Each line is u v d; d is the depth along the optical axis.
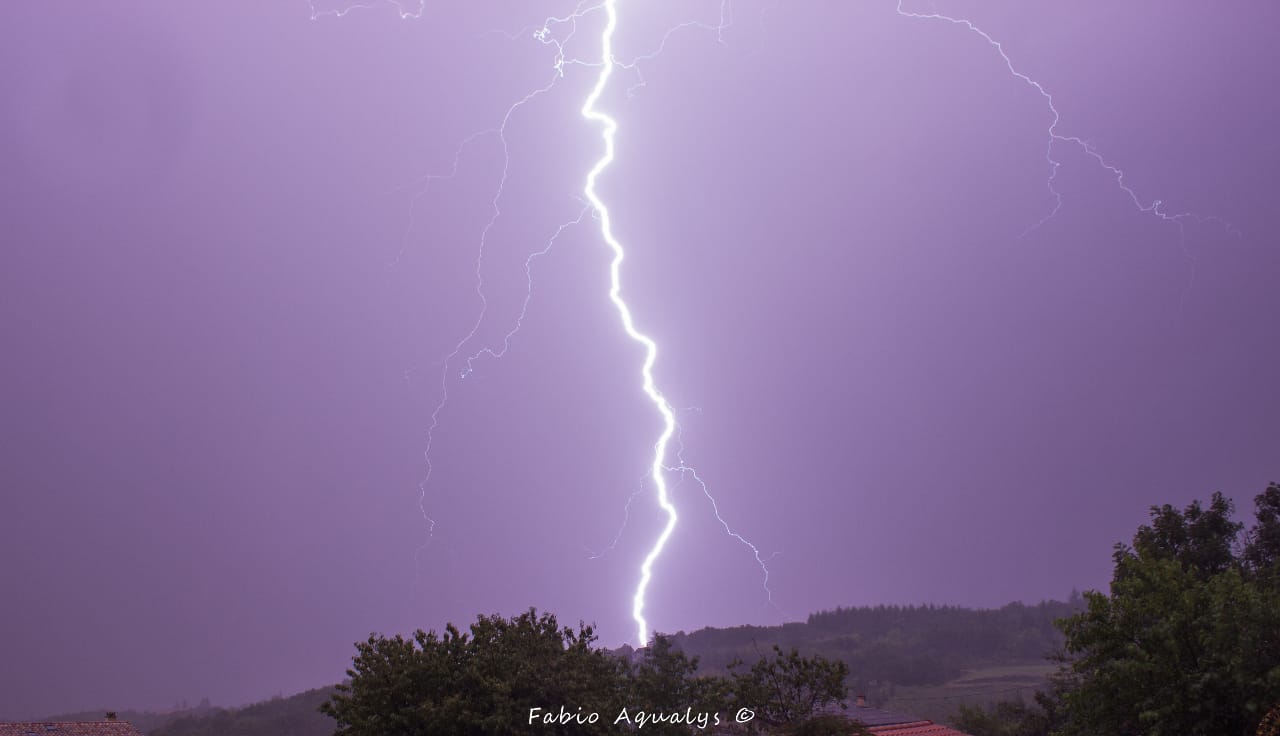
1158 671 20.50
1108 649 21.72
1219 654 20.00
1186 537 31.14
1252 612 20.23
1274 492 31.84
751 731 30.09
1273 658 19.88
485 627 26.52
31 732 26.33
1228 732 19.86
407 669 24.17
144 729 98.19
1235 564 29.97
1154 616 21.53
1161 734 20.22
